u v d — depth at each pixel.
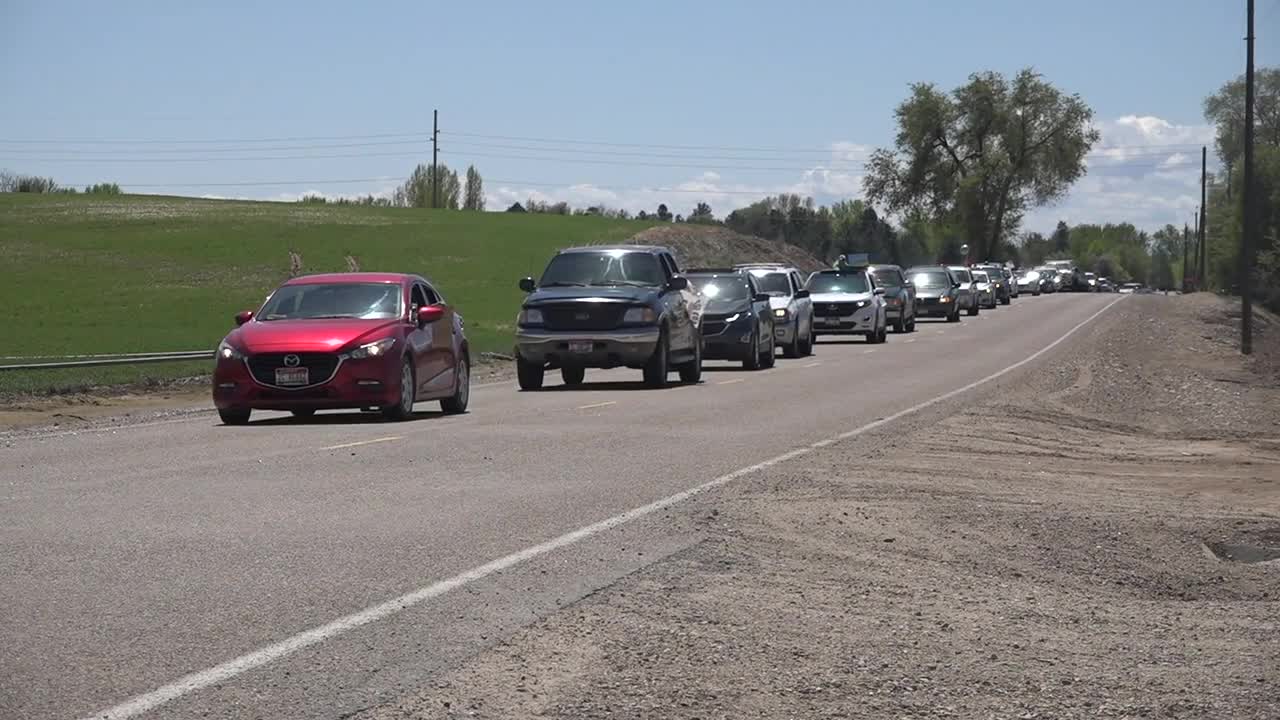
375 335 19.67
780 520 11.60
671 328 27.77
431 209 130.25
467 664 7.01
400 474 13.97
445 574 9.13
